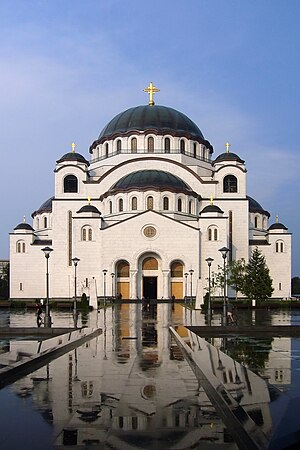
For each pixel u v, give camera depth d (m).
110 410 12.48
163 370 18.22
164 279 86.75
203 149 103.56
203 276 87.50
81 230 88.94
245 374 15.36
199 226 88.62
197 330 35.00
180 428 10.89
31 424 11.33
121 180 94.88
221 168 96.38
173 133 98.75
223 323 37.81
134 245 87.38
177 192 90.94
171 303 80.75
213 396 13.60
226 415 11.51
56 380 16.28
